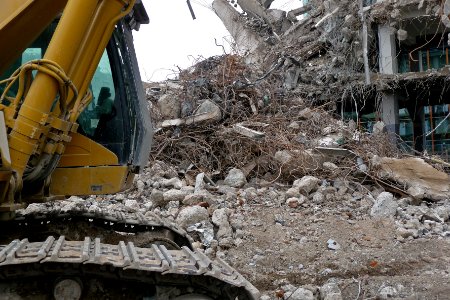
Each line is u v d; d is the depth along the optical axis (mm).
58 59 3615
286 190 9023
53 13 3912
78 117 4207
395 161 9750
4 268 2984
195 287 3258
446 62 21484
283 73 17906
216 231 7168
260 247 6773
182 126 10453
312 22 22609
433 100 21734
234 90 11516
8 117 3545
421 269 6133
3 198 3467
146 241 5363
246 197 8398
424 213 7969
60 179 4074
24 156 3541
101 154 4156
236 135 10164
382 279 5699
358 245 6895
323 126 11891
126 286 3281
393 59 20203
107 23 3854
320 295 5289
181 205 7977
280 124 11109
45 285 3178
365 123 21531
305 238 6973
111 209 7305
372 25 20516
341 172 9484
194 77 11883
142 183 8852
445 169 11305
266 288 5730
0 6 3801
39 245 3369
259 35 22219
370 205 8266
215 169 10078
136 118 4336
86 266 3105
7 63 4078
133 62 4477
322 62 20859
